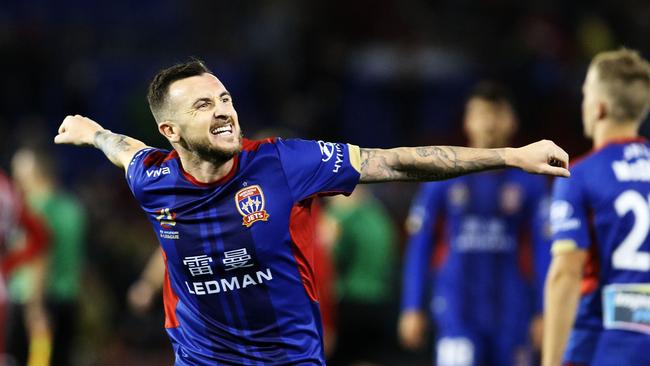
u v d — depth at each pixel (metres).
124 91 52.88
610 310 14.87
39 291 28.89
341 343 31.52
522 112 51.66
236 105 52.91
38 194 30.67
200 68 12.44
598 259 15.00
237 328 12.77
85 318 38.00
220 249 12.45
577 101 53.22
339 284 31.25
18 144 48.25
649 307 14.70
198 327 12.98
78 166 48.41
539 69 54.03
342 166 12.31
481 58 56.31
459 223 22.69
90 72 52.38
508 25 58.25
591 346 15.02
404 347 40.16
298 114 50.66
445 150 12.27
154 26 57.00
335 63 54.34
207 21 57.41
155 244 43.25
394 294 41.06
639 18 59.19
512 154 12.04
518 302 22.47
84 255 38.62
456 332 22.55
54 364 30.75
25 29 52.81
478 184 22.58
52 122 50.44
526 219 22.50
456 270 22.67
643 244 14.77
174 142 12.45
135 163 13.26
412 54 56.31
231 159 12.41
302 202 12.42
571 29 58.66
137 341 40.94
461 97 54.41
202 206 12.45
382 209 45.09
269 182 12.34
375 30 57.72
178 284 13.01
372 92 54.88
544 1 59.19
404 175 12.40
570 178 15.14
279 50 54.38
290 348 12.70
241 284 12.58
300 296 12.65
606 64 15.32
